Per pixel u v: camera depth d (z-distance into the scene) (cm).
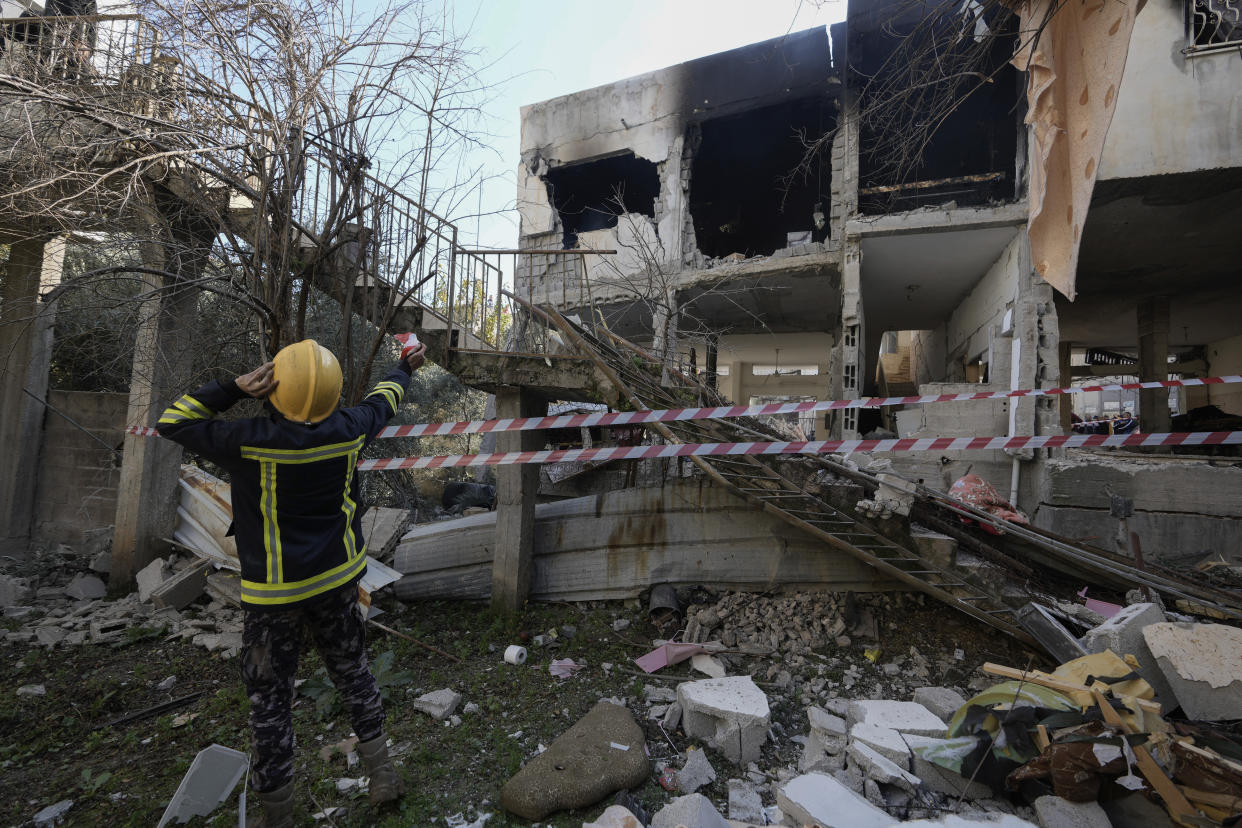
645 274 1029
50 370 701
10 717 323
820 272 955
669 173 1085
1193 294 1101
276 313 416
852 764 261
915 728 274
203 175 430
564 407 773
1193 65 653
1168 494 611
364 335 530
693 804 218
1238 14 625
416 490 965
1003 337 816
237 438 197
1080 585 435
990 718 248
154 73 405
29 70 402
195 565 512
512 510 488
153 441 545
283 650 210
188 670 388
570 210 1434
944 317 1250
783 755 291
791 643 405
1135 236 841
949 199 1018
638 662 391
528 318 596
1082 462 669
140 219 450
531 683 369
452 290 498
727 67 1046
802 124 1199
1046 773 221
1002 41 848
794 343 1595
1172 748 206
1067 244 350
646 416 306
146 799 250
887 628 414
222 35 368
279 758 209
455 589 523
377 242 455
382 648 426
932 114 394
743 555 471
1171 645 265
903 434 789
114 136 384
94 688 361
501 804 249
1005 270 827
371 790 239
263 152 397
